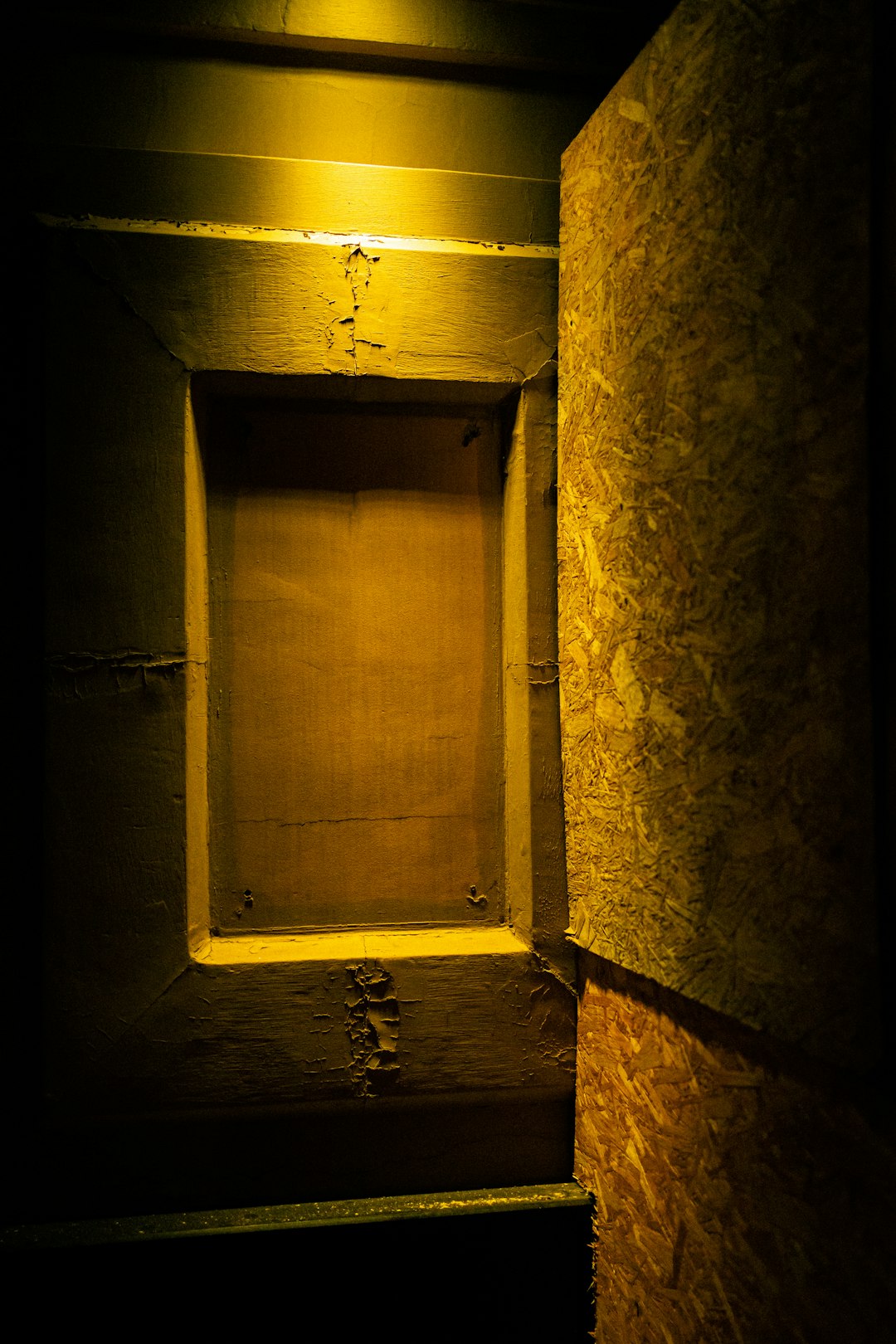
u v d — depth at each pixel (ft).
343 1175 4.45
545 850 4.59
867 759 2.48
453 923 4.77
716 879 3.21
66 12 4.29
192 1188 4.33
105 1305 4.14
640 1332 3.89
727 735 3.15
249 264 4.40
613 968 4.19
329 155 4.56
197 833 4.43
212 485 4.64
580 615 4.33
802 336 2.75
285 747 4.65
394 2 4.52
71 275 4.26
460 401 4.78
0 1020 4.21
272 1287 4.24
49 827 4.19
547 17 4.66
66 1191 4.25
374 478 4.78
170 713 4.29
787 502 2.83
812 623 2.71
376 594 4.75
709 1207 3.37
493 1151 4.58
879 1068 2.43
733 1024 3.24
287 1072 4.31
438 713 4.79
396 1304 4.32
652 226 3.66
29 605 4.30
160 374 4.33
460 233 4.64
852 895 2.53
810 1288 2.81
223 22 4.39
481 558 4.84
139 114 4.42
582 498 4.32
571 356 4.45
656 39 3.63
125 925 4.22
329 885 4.67
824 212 2.65
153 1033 4.22
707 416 3.27
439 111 4.66
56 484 4.24
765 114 2.92
